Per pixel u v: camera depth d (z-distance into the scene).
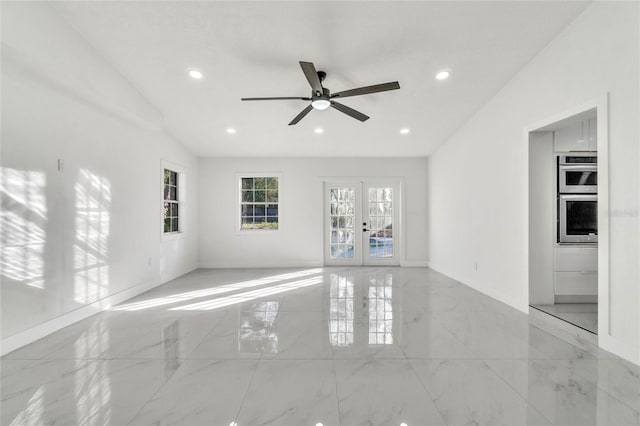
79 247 3.16
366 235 6.64
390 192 6.64
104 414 1.64
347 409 1.68
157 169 4.78
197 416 1.62
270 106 4.06
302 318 3.21
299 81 3.38
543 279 3.26
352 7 2.31
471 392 1.83
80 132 3.17
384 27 2.52
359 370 2.11
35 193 2.65
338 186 6.65
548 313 2.99
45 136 2.75
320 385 1.92
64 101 2.96
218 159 6.54
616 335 2.25
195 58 2.96
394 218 6.66
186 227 5.91
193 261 6.26
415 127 4.88
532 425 1.54
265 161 6.57
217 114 4.32
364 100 3.90
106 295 3.58
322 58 2.94
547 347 2.45
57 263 2.88
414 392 1.84
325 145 5.80
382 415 1.63
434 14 2.39
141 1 2.26
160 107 4.07
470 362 2.21
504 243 3.67
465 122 4.67
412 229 6.57
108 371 2.10
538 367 2.12
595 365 2.12
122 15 2.40
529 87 3.13
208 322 3.10
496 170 3.81
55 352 2.40
